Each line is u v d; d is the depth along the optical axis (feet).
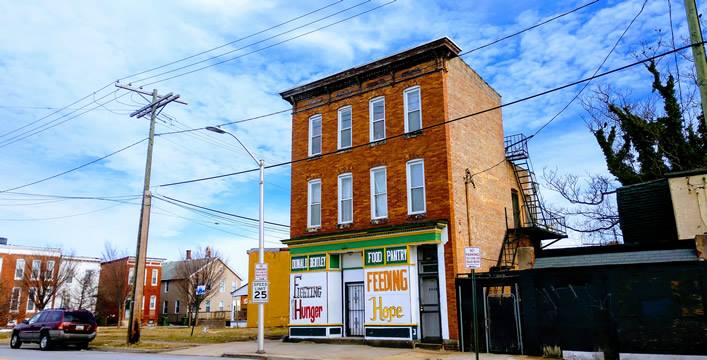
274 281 121.60
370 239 68.44
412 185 69.41
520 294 55.47
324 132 79.61
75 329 75.77
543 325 52.39
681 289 46.32
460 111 72.08
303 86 81.46
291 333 74.18
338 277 72.90
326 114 80.02
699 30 37.01
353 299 71.56
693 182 51.96
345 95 78.33
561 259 53.98
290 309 75.00
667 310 46.55
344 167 76.07
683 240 49.44
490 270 67.87
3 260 190.80
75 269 204.74
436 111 68.49
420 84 70.74
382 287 66.28
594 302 49.93
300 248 75.72
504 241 79.00
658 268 47.50
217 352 62.18
